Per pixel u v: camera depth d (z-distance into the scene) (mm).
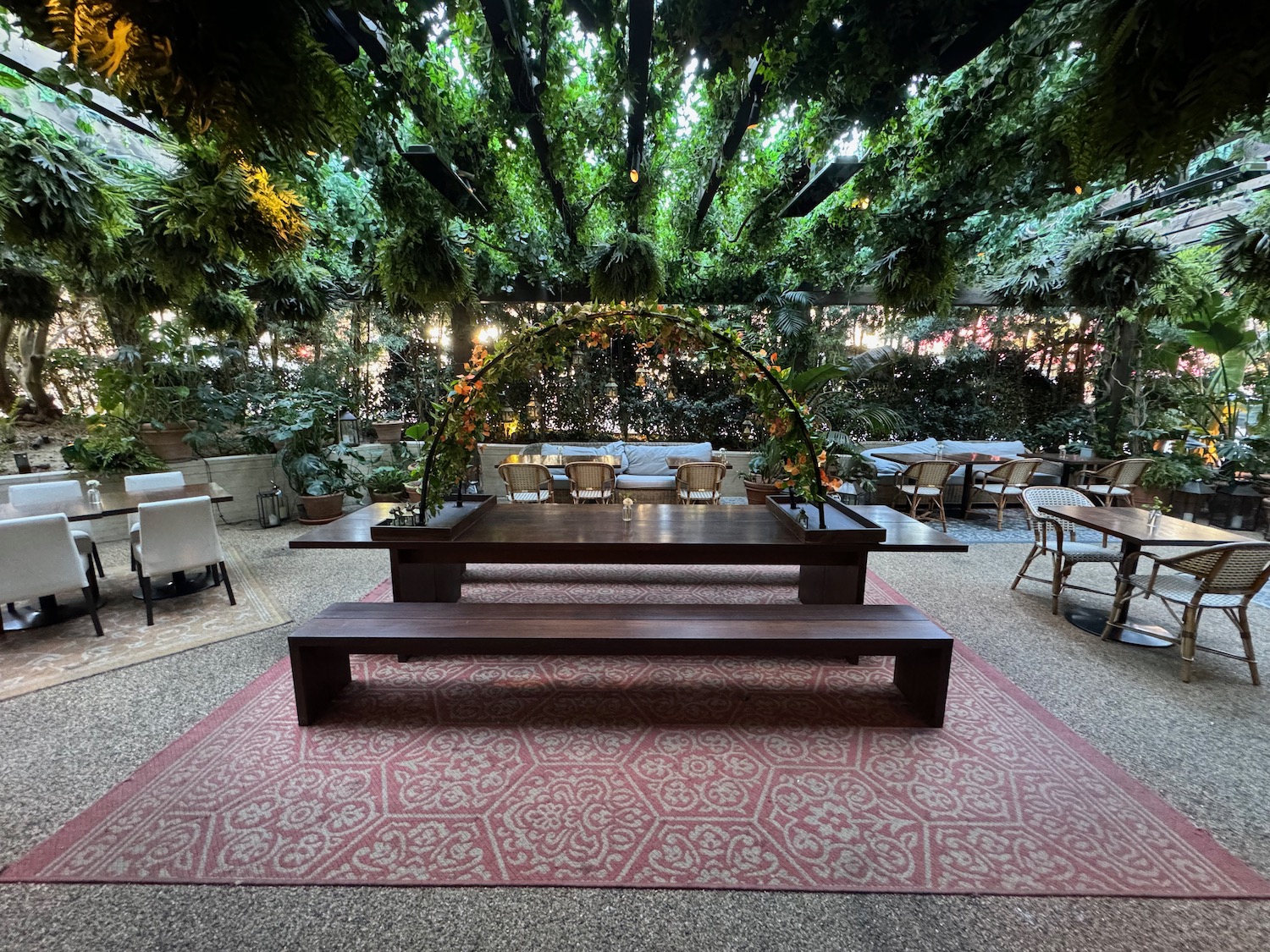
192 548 3033
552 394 6645
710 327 2545
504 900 1319
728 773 1774
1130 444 6086
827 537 2451
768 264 5000
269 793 1661
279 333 5770
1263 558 2205
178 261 2701
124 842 1471
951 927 1261
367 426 6605
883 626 2080
